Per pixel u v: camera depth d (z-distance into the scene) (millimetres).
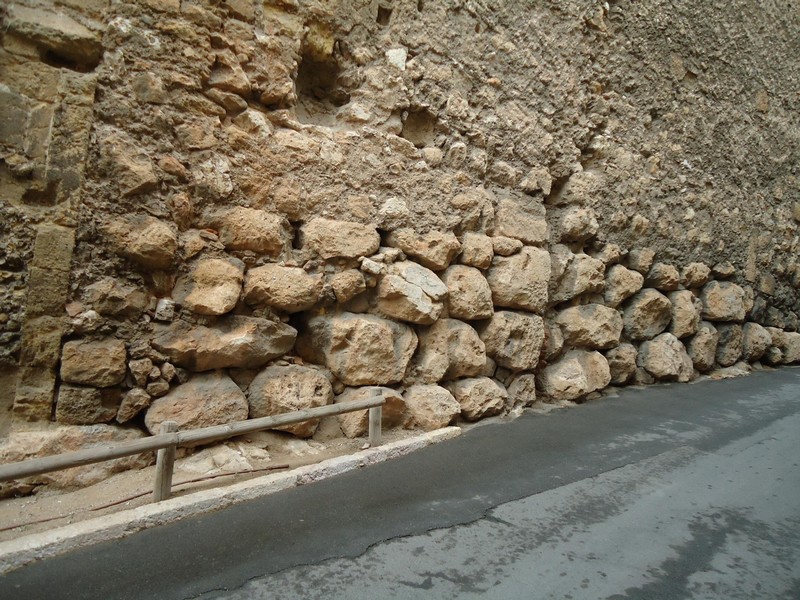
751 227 7523
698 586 2045
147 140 2770
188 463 2734
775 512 2766
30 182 2443
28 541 1938
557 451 3529
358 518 2424
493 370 4391
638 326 5762
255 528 2271
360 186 3639
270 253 3191
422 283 3771
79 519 2195
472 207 4238
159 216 2779
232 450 2855
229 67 3074
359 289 3541
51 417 2490
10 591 1762
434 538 2291
